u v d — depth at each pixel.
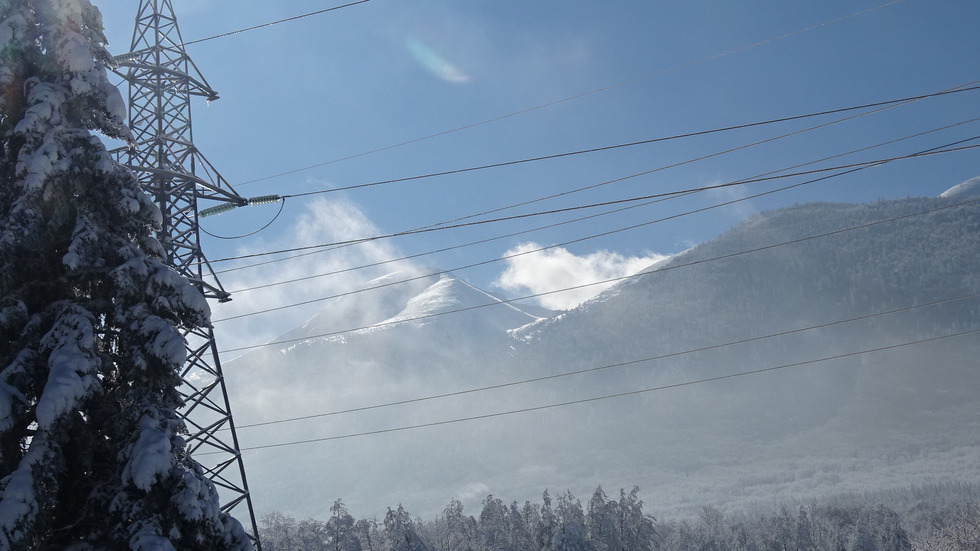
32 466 15.53
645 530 79.50
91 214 17.56
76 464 16.78
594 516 77.75
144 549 15.16
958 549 110.56
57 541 16.73
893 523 110.31
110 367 17.70
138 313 16.98
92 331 16.86
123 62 31.25
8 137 17.56
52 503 15.80
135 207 17.77
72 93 17.80
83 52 17.72
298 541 89.25
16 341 16.97
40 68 17.94
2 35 17.30
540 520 80.69
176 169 31.06
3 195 17.62
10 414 15.71
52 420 15.34
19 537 14.91
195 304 17.62
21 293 17.25
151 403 17.12
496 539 82.50
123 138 18.64
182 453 17.22
